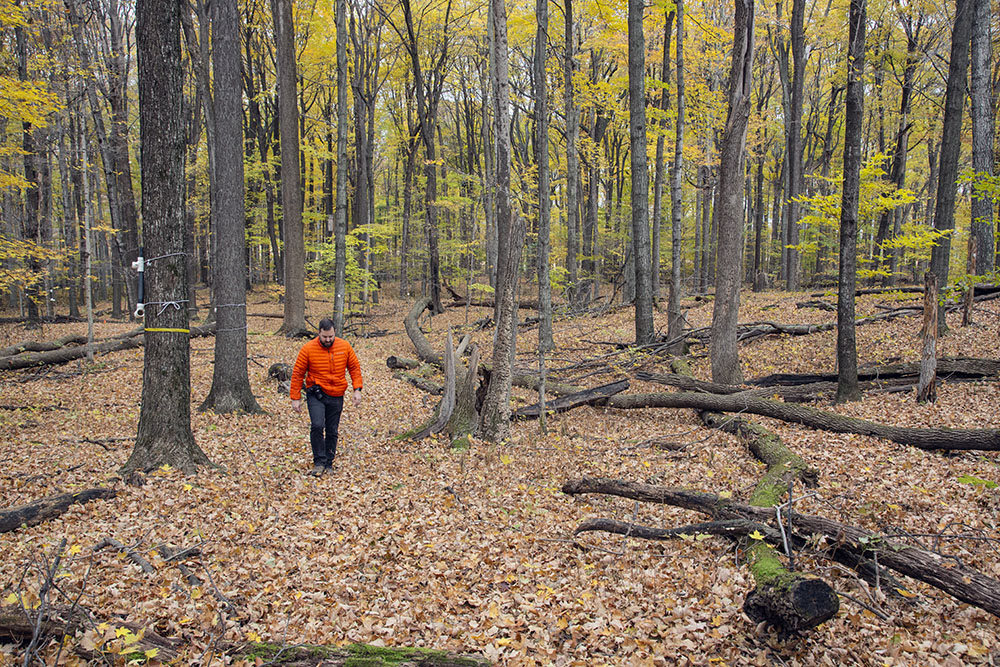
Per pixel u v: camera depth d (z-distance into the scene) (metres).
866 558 3.96
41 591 3.13
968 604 3.70
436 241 24.92
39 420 8.91
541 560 4.68
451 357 8.84
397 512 5.61
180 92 6.22
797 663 3.25
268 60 29.98
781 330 13.51
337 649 3.17
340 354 6.91
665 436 8.34
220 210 9.70
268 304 28.39
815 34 20.59
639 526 4.80
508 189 9.18
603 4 14.96
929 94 22.86
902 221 24.44
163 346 6.29
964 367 9.24
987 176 9.34
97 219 19.72
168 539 4.75
